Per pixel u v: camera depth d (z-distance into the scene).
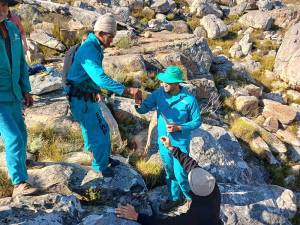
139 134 4.52
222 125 5.74
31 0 8.47
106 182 3.17
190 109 2.97
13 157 2.78
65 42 6.82
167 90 2.96
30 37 6.64
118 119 4.72
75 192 3.10
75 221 2.78
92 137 3.03
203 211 2.29
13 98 2.72
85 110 2.90
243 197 3.81
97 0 9.88
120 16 9.11
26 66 2.87
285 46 8.30
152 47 6.95
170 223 2.38
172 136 3.01
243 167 4.52
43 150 3.72
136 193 3.21
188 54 6.84
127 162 3.78
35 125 4.05
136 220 2.74
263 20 10.35
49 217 2.67
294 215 3.89
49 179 3.11
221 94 6.55
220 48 9.41
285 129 6.23
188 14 10.81
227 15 11.37
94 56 2.69
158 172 3.82
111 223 2.75
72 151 3.81
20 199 2.83
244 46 9.26
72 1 9.50
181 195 3.33
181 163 2.69
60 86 4.77
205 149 4.27
